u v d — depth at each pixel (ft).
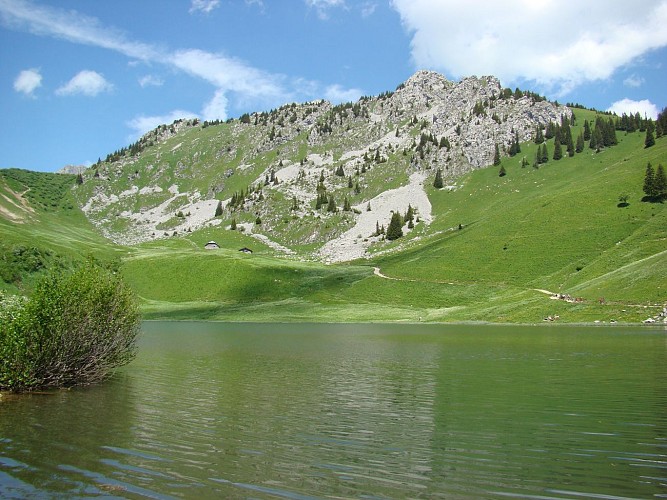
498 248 509.35
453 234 632.79
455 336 239.09
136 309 121.80
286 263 597.93
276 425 73.56
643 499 46.50
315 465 55.88
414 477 52.16
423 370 130.11
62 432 68.74
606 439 65.72
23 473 52.47
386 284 489.67
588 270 382.01
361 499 46.52
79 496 46.52
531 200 644.27
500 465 55.98
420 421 75.97
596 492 48.14
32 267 428.97
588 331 240.53
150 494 47.16
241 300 483.10
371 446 63.16
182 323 380.58
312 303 458.09
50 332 100.37
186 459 57.57
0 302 103.96
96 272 115.03
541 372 122.72
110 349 112.06
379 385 108.06
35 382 100.07
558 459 57.88
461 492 48.14
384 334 261.44
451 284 457.27
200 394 98.48
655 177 508.12
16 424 73.20
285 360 154.92
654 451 60.59
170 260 584.81
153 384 110.42
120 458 57.67
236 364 146.00
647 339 196.44
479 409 83.92
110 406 86.48
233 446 62.80
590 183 623.77
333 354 170.60
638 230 428.97
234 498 46.39
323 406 87.10
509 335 235.81
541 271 429.79
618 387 101.14
